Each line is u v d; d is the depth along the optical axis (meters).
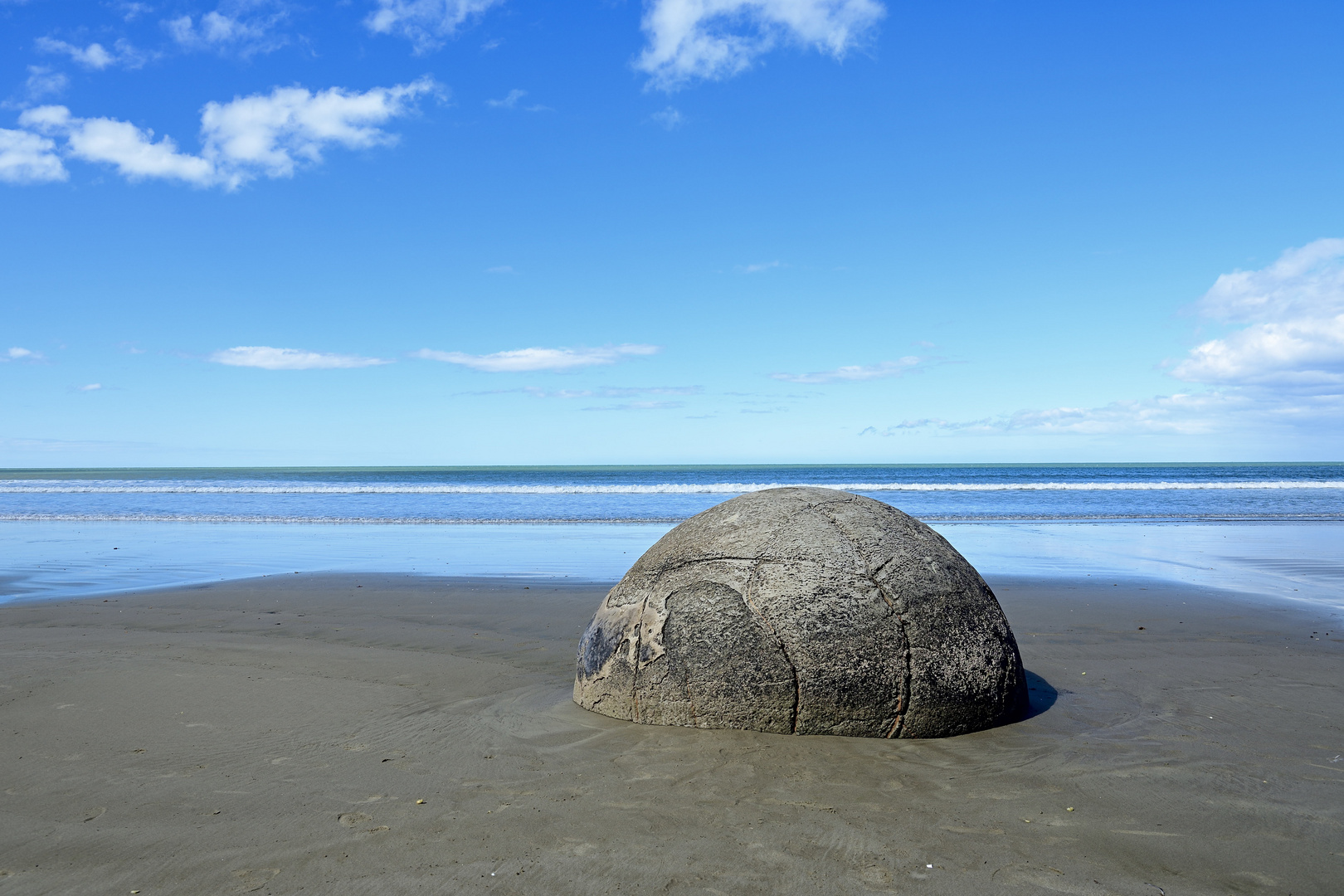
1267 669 5.92
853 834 3.11
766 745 3.95
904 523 4.58
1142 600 8.88
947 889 2.74
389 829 3.17
